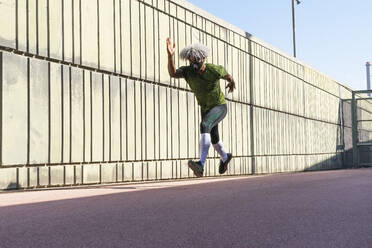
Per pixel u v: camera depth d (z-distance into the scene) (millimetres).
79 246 2064
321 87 23234
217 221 2846
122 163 8961
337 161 25422
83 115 8070
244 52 14617
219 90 5691
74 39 7941
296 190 5223
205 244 2105
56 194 5355
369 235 2371
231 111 13516
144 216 3088
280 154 17500
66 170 7645
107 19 8734
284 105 18078
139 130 9492
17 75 6859
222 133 12914
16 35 6879
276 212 3283
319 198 4285
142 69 9672
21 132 6891
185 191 5277
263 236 2324
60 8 7664
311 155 21375
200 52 5484
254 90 15203
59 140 7551
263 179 8102
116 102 8875
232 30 13766
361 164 26062
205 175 11875
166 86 10492
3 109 6625
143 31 9758
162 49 10367
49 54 7426
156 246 2057
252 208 3529
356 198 4277
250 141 14766
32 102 7086
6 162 6637
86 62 8188
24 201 4422
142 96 9633
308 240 2223
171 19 10750
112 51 8844
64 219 2982
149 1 9945
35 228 2613
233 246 2064
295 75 19516
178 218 2984
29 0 7102
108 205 3822
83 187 7051
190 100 11359
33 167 7055
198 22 11883
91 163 8242
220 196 4555
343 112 26984
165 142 10320
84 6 8188
